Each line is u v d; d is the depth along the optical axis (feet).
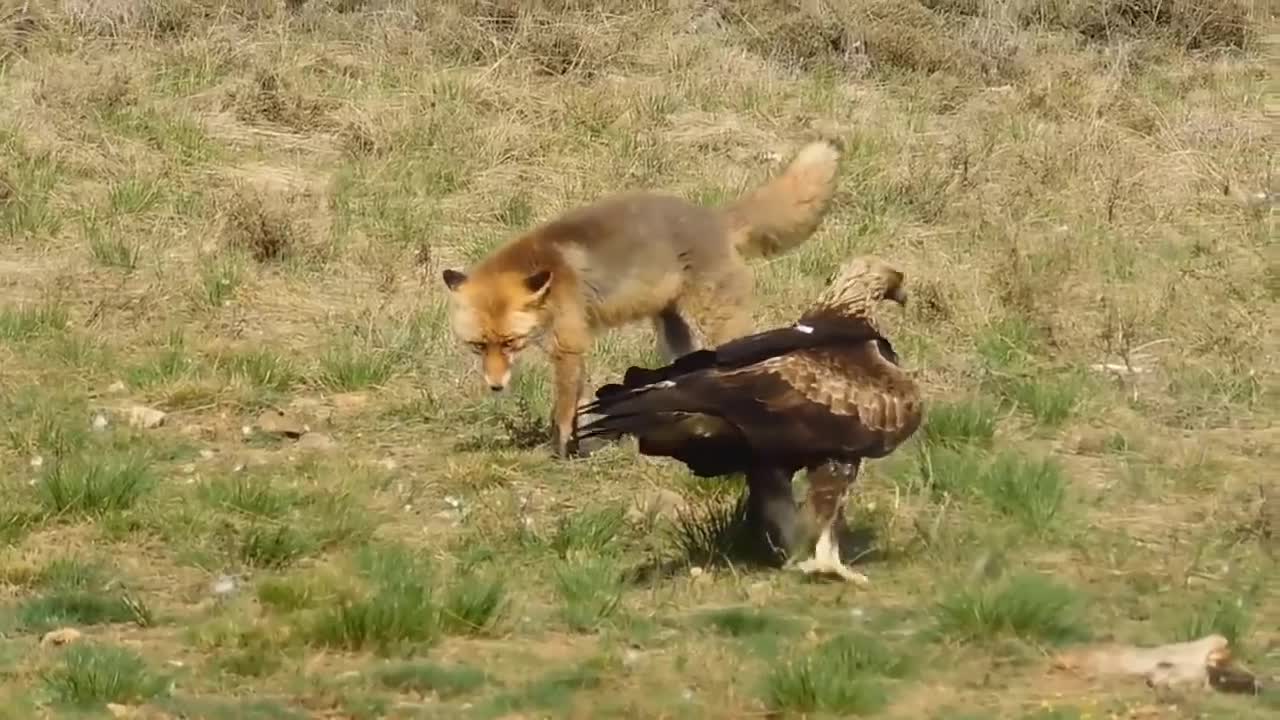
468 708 28.37
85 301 53.47
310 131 72.18
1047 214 63.52
